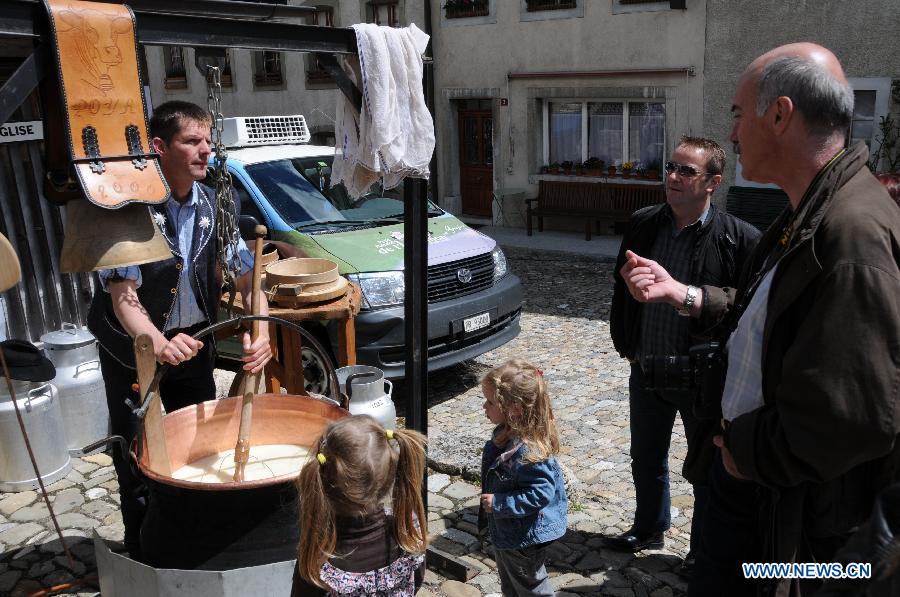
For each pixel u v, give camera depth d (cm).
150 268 284
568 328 741
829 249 156
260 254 286
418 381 324
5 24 195
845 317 150
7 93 198
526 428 267
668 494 343
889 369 147
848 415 148
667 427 329
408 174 299
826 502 167
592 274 989
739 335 191
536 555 276
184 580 226
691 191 296
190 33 234
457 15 1336
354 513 198
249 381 269
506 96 1316
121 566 239
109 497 411
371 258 523
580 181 1262
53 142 217
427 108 301
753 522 195
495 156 1352
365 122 287
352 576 198
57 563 353
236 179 588
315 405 274
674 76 1136
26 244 542
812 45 178
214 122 264
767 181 185
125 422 300
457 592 323
